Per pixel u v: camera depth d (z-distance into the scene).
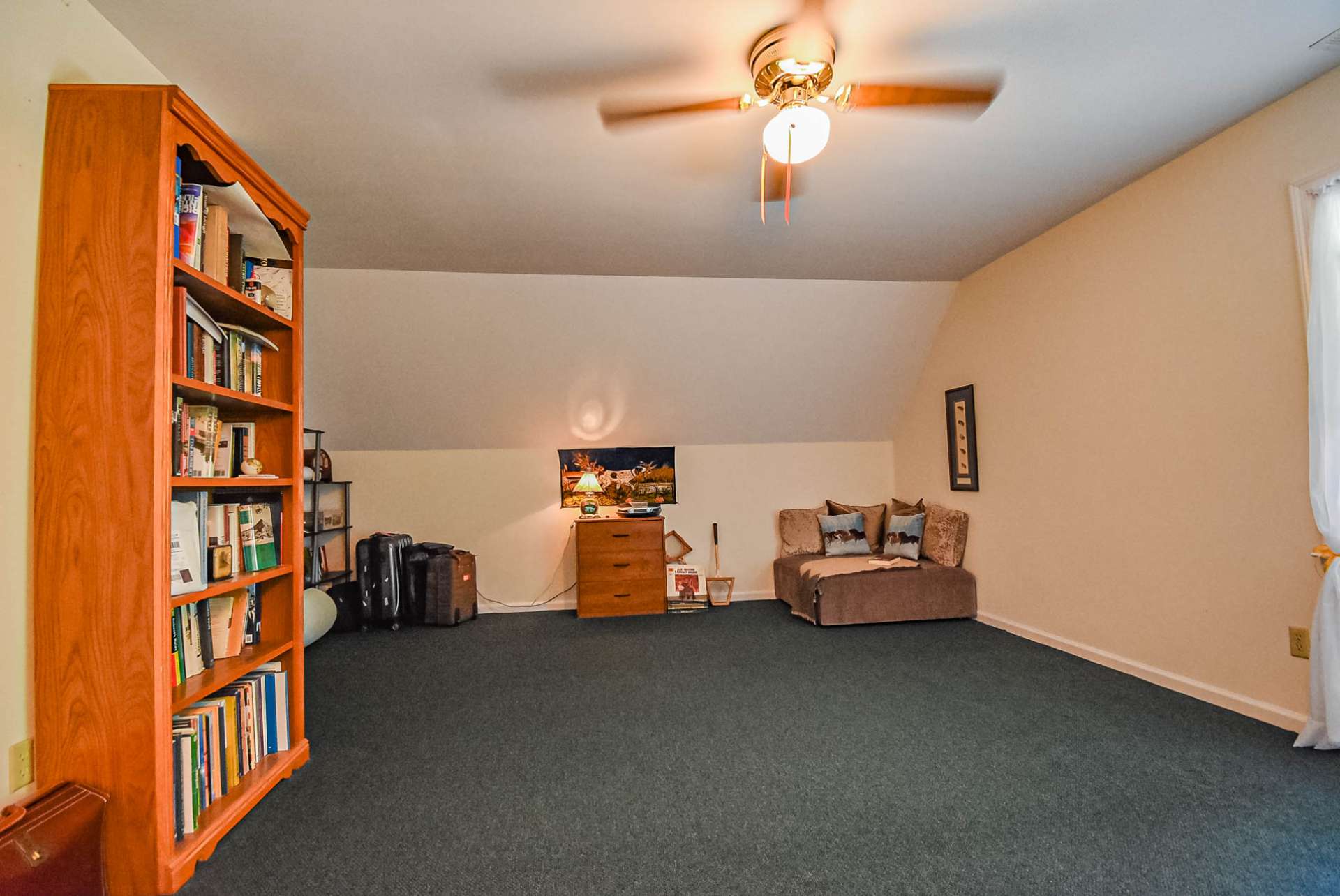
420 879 1.63
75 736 1.57
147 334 1.61
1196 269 2.72
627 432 5.25
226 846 1.79
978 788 2.04
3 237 1.51
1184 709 2.64
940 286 4.51
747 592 5.43
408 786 2.13
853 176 2.80
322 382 4.53
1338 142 2.18
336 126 2.35
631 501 5.34
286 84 2.10
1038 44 1.96
